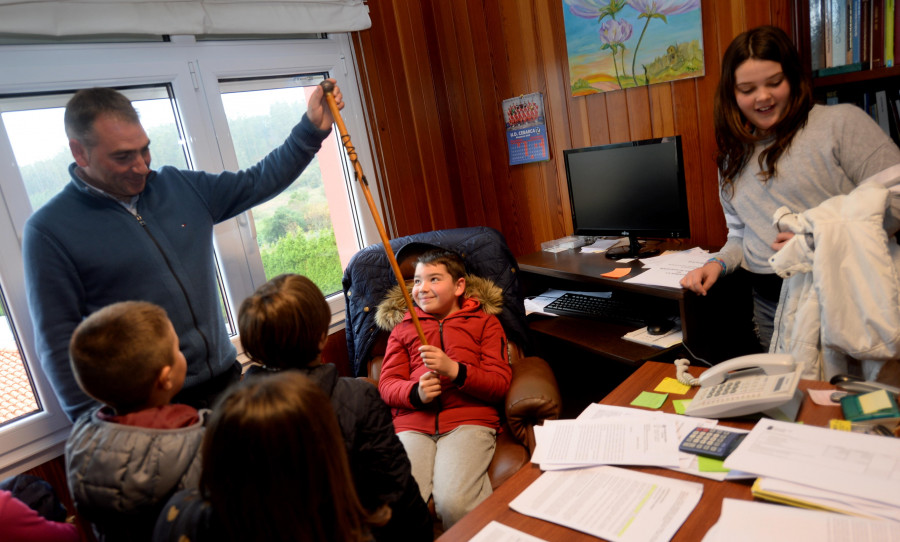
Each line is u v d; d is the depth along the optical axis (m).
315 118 1.79
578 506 1.03
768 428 1.08
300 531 0.74
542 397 1.67
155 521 0.99
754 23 1.94
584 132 2.57
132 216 1.54
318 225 2.63
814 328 1.45
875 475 0.91
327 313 1.20
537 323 2.35
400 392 1.83
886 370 1.39
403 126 2.86
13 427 1.78
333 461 0.77
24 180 1.86
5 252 1.79
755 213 1.67
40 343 1.42
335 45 2.62
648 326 2.04
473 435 1.71
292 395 0.75
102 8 1.92
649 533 0.93
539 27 2.59
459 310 2.02
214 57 2.26
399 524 1.17
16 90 1.81
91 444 0.99
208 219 1.73
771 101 1.50
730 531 0.88
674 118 2.26
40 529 1.16
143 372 1.01
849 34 1.71
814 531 0.85
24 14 1.77
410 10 2.86
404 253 2.18
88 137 1.38
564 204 2.74
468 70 2.92
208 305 1.66
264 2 2.33
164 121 2.18
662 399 1.34
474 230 2.25
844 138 1.45
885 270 1.31
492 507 1.09
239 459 0.72
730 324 2.00
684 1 2.09
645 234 2.20
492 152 2.96
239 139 2.42
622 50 2.32
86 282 1.47
